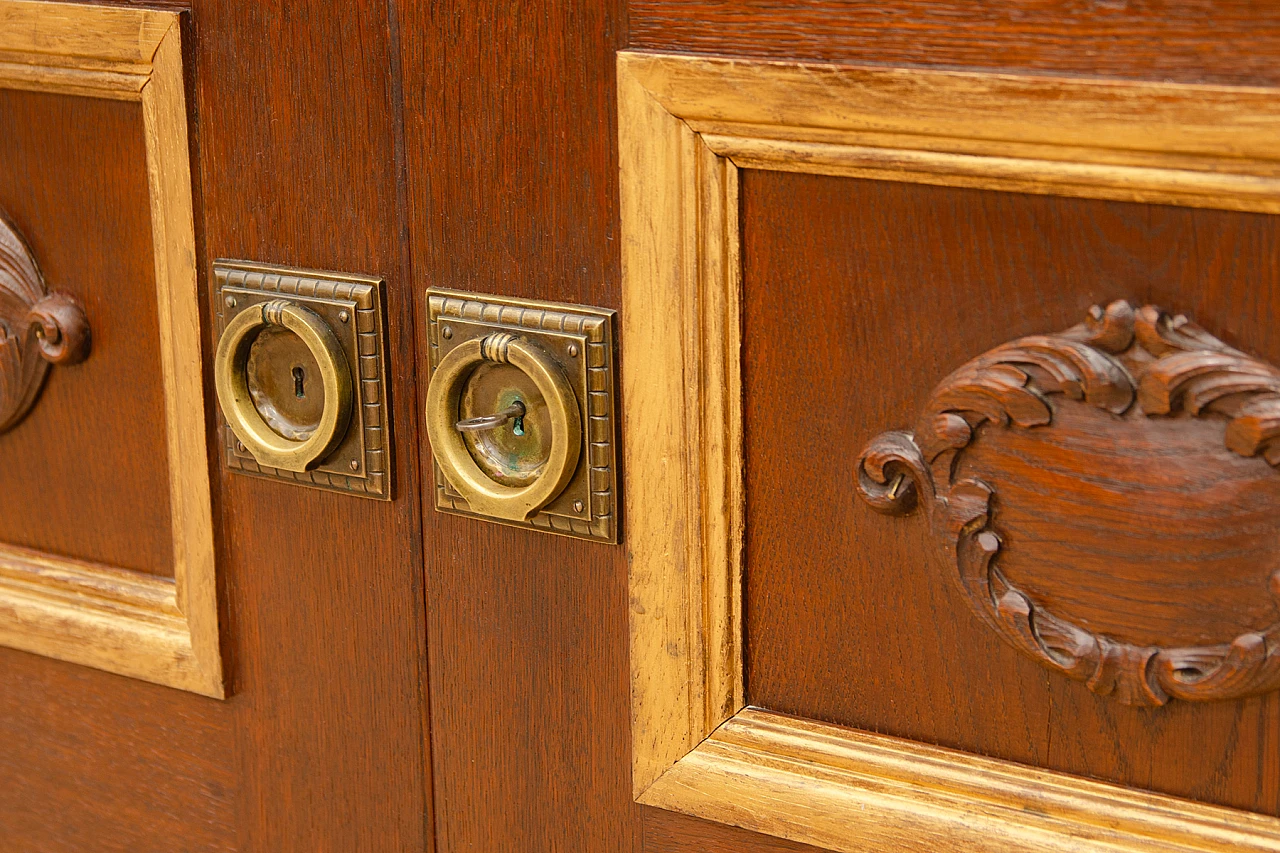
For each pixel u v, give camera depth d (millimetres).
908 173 873
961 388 877
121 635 1040
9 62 1009
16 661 1080
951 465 885
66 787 1084
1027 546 880
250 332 983
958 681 902
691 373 913
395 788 1005
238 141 977
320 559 999
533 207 931
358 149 957
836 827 921
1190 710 874
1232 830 872
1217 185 837
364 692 1002
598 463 933
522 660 969
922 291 883
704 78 890
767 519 919
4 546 1072
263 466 990
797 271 897
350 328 965
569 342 929
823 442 905
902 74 864
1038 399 868
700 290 907
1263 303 844
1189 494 856
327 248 970
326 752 1017
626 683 952
